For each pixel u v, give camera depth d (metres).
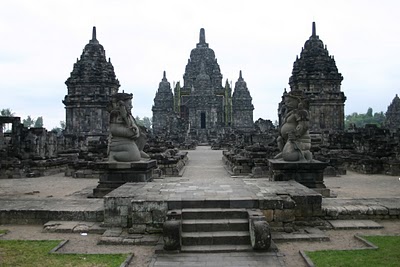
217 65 117.44
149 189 15.48
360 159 30.16
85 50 66.00
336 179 25.52
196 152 59.25
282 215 13.09
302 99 19.16
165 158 28.12
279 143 20.00
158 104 117.69
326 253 10.87
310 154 19.06
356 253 10.82
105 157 30.61
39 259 10.62
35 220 14.55
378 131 49.25
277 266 10.13
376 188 21.23
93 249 11.68
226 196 13.74
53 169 31.48
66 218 14.48
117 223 13.57
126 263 10.30
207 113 109.06
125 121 18.89
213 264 10.30
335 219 14.45
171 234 11.17
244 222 12.28
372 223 13.88
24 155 32.72
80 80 63.81
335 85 61.09
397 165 27.47
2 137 36.59
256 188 15.57
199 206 13.13
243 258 10.73
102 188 18.48
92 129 62.88
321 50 61.94
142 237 12.49
